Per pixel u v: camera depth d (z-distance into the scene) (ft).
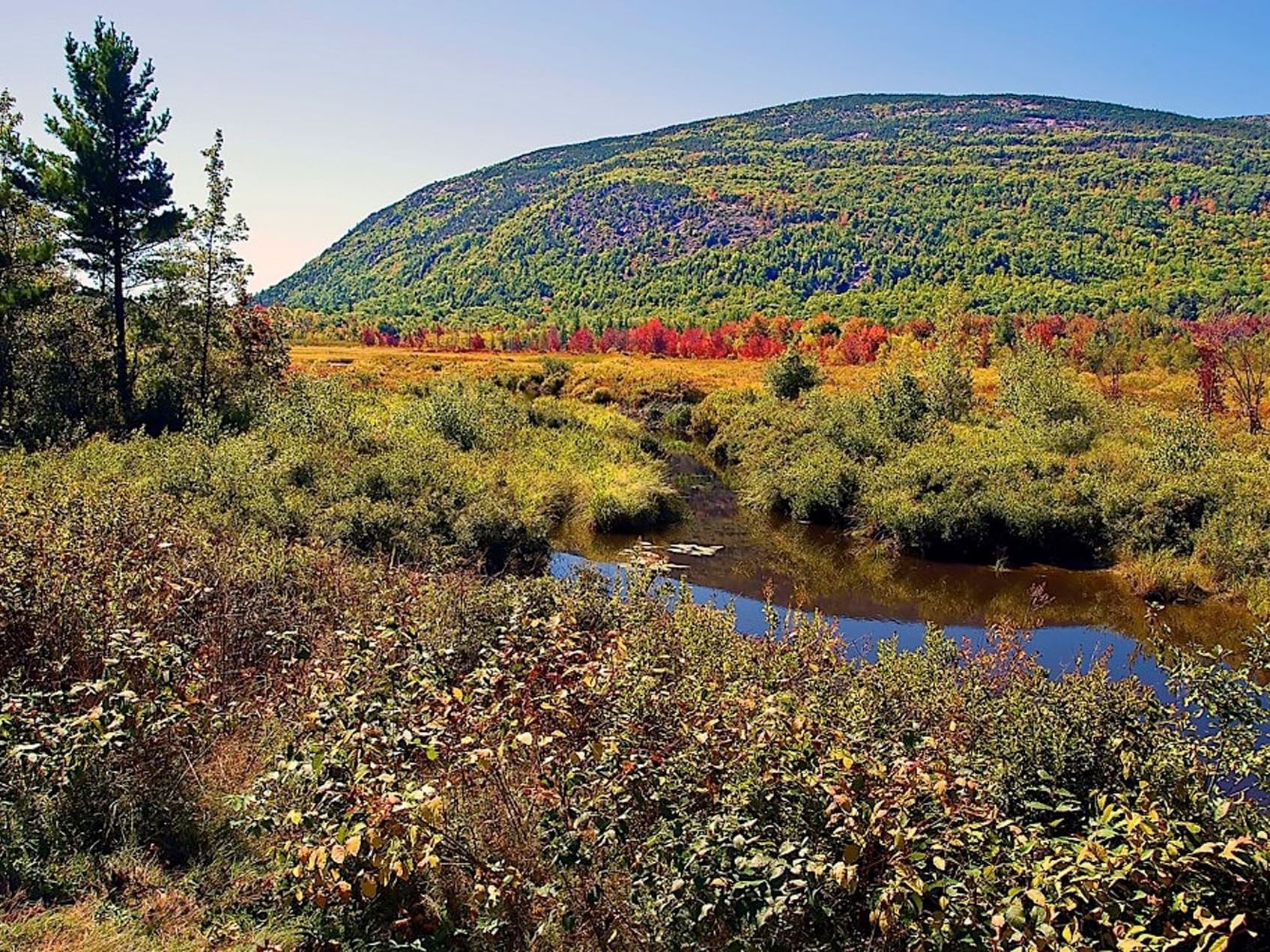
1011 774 16.08
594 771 13.33
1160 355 156.04
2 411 78.74
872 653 47.09
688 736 14.88
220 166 89.66
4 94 79.51
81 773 15.40
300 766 13.07
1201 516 60.80
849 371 175.01
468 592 28.25
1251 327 151.43
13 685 17.98
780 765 13.07
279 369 104.94
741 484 95.09
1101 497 65.77
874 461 79.97
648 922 12.66
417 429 86.17
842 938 12.07
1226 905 12.48
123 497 34.60
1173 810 13.84
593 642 19.07
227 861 15.17
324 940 13.24
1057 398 92.02
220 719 18.16
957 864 12.05
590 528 73.61
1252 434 92.02
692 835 12.59
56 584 20.70
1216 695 16.39
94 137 80.48
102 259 83.41
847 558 67.46
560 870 13.64
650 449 114.32
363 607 27.66
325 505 53.06
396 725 14.39
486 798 15.02
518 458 84.23
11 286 75.66
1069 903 10.97
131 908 13.55
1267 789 14.80
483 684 14.93
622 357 264.11
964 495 68.03
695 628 27.73
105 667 17.63
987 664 27.04
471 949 13.00
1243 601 53.01
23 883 13.60
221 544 33.45
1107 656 33.01
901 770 12.37
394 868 11.89
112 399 85.15
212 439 71.92
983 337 175.32
